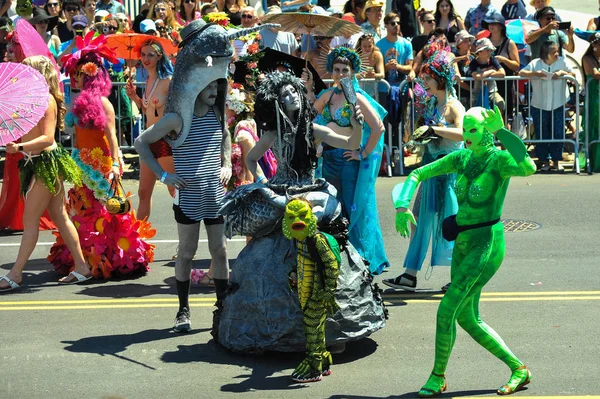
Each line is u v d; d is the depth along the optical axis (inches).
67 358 275.3
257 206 270.1
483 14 667.4
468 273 237.6
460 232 241.3
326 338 265.1
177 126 294.5
